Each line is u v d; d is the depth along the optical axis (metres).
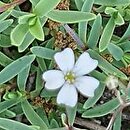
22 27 0.07
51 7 0.07
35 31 0.07
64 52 0.07
